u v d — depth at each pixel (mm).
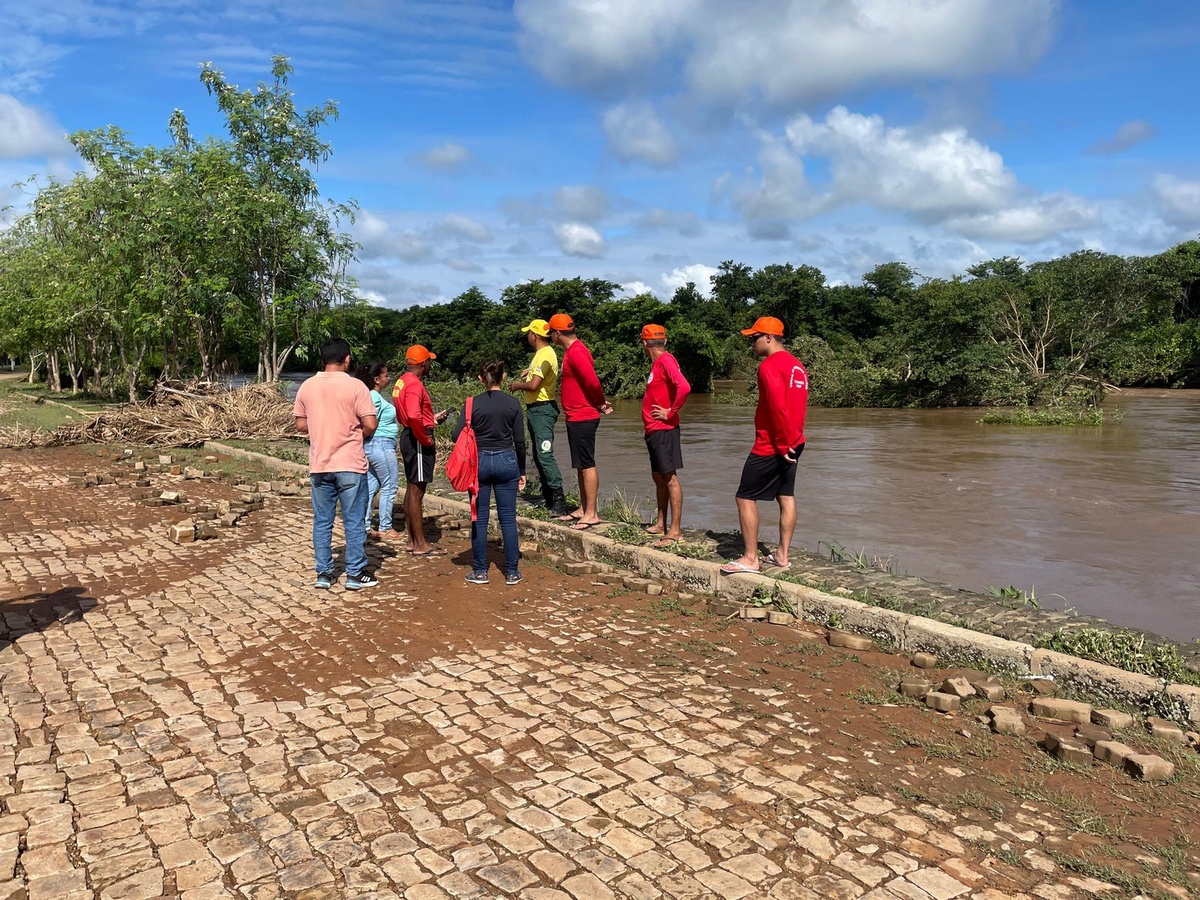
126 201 22125
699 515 9789
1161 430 20953
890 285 68438
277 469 12547
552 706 3941
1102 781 3219
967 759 3402
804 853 2727
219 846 2783
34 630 5141
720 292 72812
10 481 11453
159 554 7211
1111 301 32438
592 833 2850
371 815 2973
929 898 2490
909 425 23312
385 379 7926
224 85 19719
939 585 5562
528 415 8148
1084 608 6055
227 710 3906
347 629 5141
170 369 25391
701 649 4727
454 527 8305
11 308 30219
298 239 19797
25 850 2754
